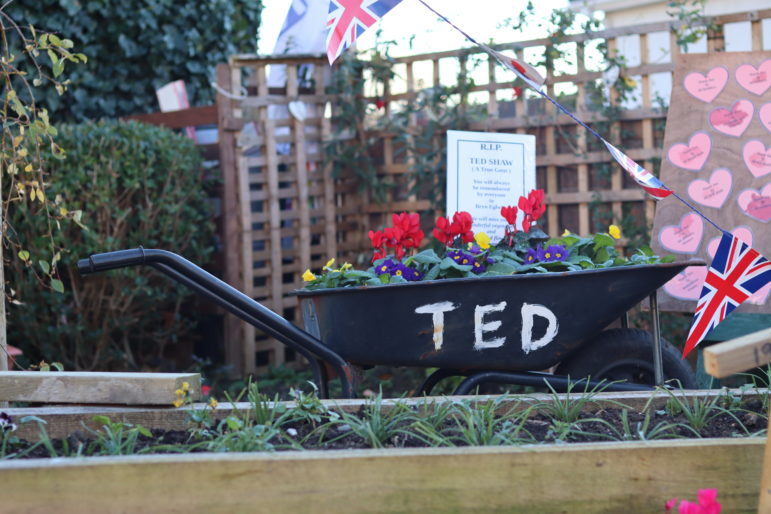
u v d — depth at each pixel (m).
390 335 2.92
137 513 1.62
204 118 6.30
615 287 2.91
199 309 6.45
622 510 1.77
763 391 2.47
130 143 5.65
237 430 2.01
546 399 2.42
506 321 2.90
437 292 2.87
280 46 7.02
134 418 2.23
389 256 3.27
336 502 1.67
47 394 2.25
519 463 1.73
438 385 5.65
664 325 5.35
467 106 6.21
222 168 6.23
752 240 3.80
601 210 5.73
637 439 2.12
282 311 6.48
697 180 3.94
